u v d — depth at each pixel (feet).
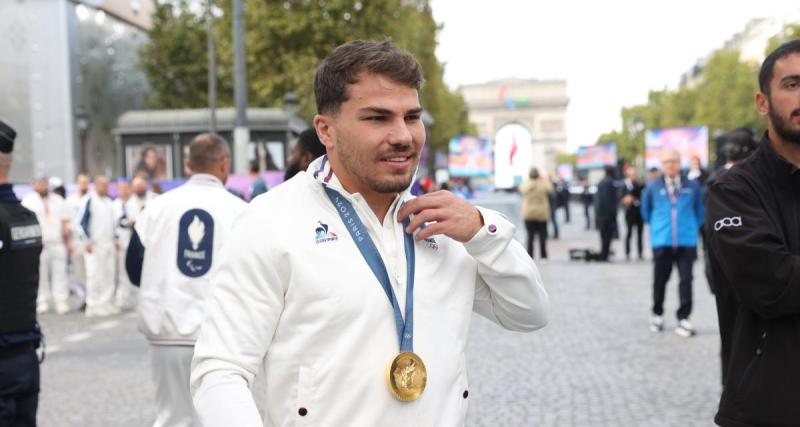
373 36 79.71
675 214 25.85
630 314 30.40
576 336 26.09
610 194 51.57
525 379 20.31
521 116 312.29
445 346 5.99
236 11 50.96
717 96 167.43
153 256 13.17
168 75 109.81
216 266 6.03
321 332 5.67
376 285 5.80
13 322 10.56
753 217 7.64
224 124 63.31
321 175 6.03
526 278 6.28
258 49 80.02
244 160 51.37
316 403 5.65
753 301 7.48
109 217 34.30
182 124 64.08
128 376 21.67
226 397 5.41
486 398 18.54
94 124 113.19
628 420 16.49
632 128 271.69
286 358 5.74
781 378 7.46
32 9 105.19
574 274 44.45
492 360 22.72
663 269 26.32
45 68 105.81
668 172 26.04
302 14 78.38
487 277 6.36
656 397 18.28
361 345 5.68
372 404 5.65
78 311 35.81
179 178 64.18
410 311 5.86
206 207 13.29
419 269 6.03
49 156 105.29
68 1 107.86
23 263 10.71
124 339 27.73
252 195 37.04
